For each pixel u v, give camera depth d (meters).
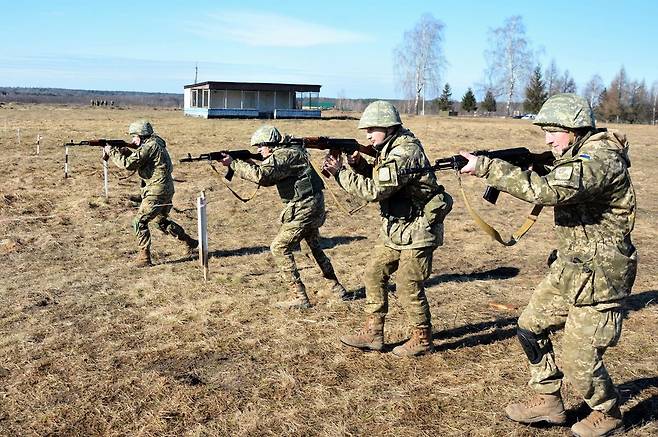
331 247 9.44
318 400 4.50
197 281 7.50
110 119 42.59
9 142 23.41
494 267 8.43
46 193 13.02
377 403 4.46
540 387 4.02
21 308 6.49
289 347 5.50
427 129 37.38
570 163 3.41
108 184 14.54
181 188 14.56
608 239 3.50
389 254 5.11
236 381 4.83
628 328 5.88
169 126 37.53
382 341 5.35
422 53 77.06
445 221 11.61
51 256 8.76
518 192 3.46
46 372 4.99
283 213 6.38
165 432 4.11
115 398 4.56
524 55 74.81
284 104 57.69
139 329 5.95
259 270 8.07
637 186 17.23
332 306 6.59
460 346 5.48
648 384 4.69
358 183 4.58
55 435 4.09
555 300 3.80
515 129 38.59
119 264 8.37
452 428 4.13
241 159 6.60
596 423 3.81
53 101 115.31
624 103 80.56
